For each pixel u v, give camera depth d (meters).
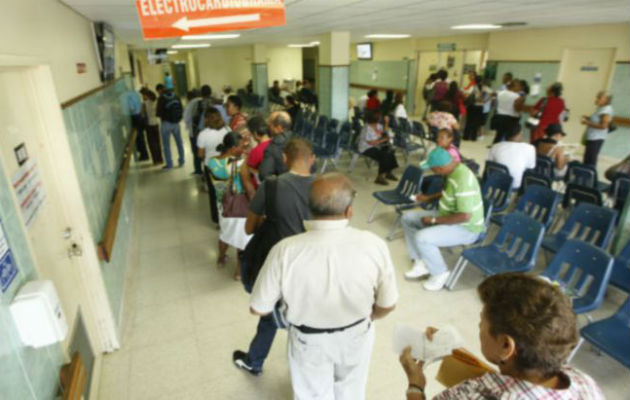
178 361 2.51
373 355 2.54
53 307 1.21
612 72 7.26
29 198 1.66
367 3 3.97
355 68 15.92
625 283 2.54
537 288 0.82
